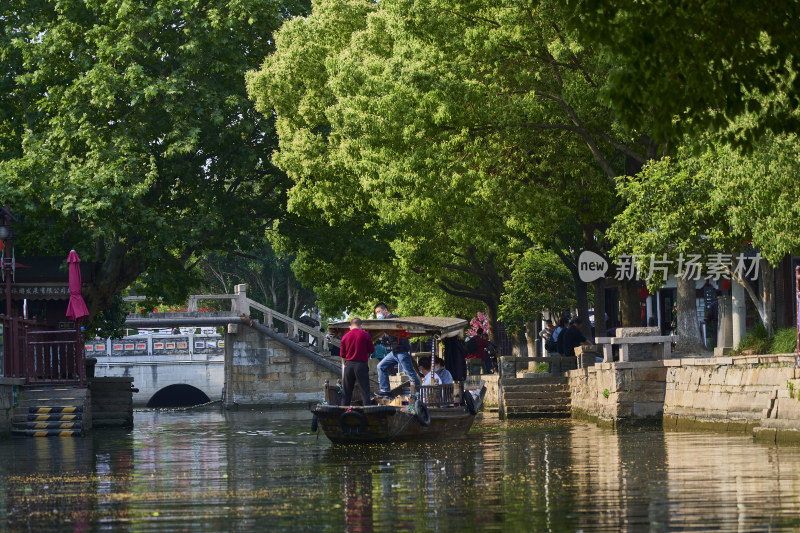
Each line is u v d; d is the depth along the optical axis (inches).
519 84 1508.4
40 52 1811.0
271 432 1461.6
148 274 1974.7
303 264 2493.8
